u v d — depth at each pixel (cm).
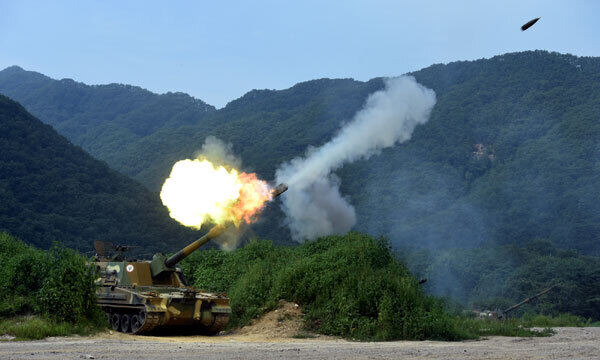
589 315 8606
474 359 1633
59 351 1594
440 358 1641
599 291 8731
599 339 2438
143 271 2559
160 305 2328
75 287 2197
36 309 2175
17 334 1959
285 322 2472
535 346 2055
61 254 2312
